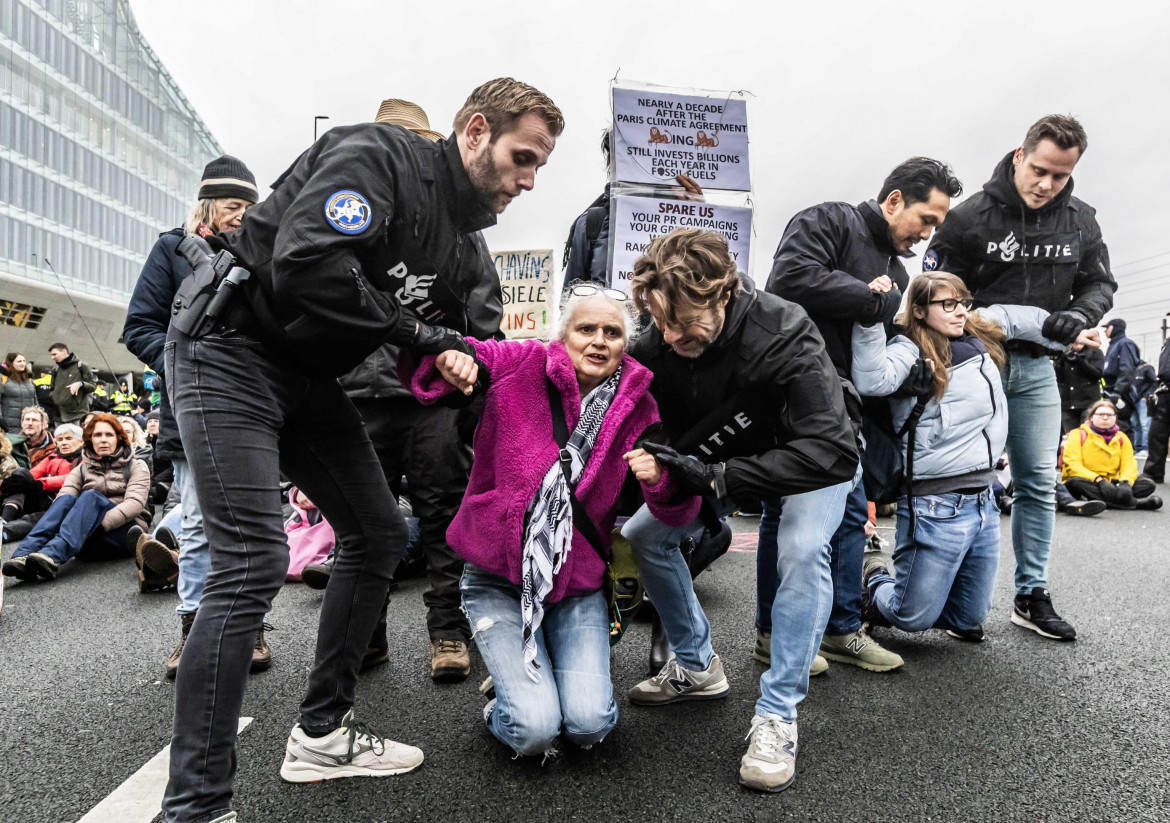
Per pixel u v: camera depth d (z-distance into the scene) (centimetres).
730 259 187
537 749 187
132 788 182
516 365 198
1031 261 311
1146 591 368
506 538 191
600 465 198
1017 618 315
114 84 5900
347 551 190
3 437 579
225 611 149
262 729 217
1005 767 192
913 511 269
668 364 208
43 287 4294
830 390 189
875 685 251
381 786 184
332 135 162
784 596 198
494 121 168
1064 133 283
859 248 264
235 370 158
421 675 263
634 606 229
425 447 273
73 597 396
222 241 163
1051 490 305
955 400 265
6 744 209
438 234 175
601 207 381
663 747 206
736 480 182
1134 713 223
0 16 4775
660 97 344
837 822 168
